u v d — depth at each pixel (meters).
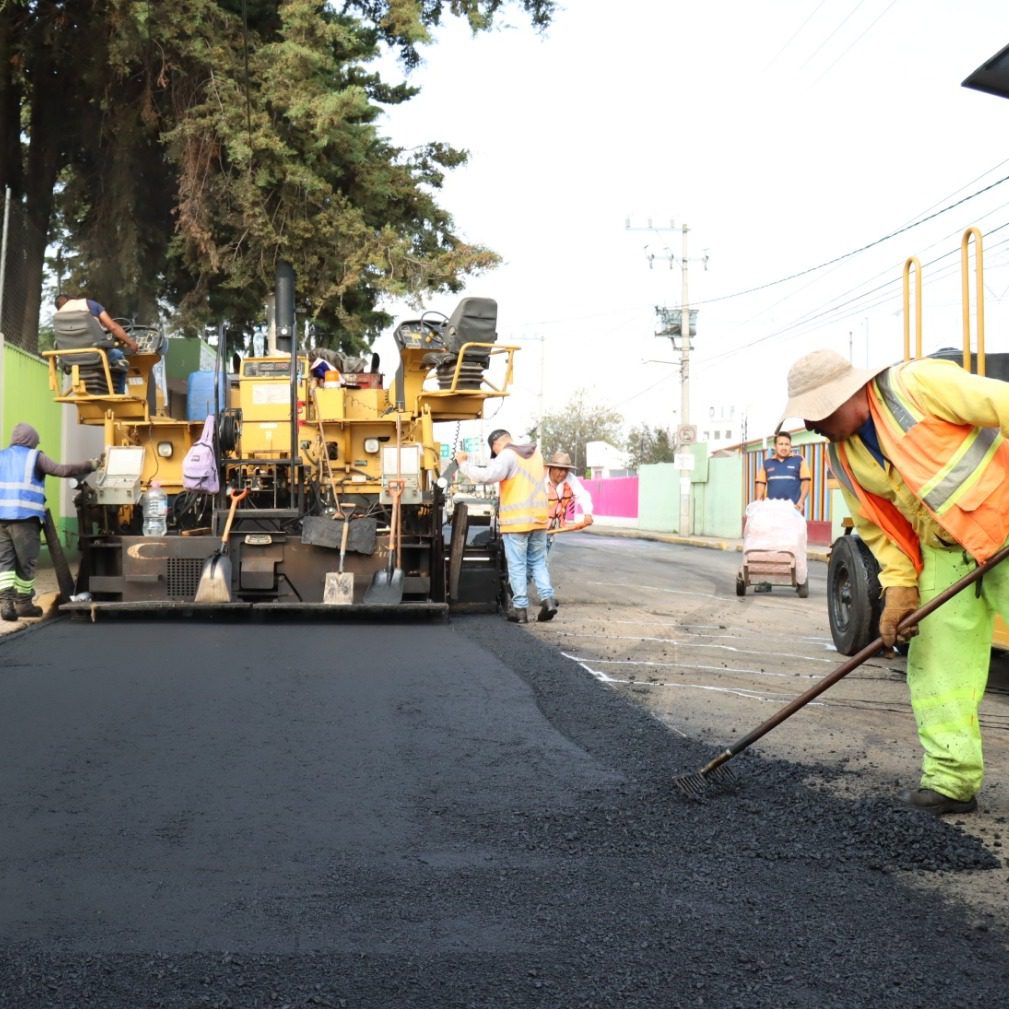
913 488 4.35
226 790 4.91
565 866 4.00
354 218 18.88
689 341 38.81
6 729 6.00
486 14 18.70
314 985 3.08
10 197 17.67
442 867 3.99
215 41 17.77
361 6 19.56
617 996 3.03
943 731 4.65
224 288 20.11
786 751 5.73
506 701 6.75
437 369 11.69
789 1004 2.99
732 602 13.75
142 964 3.21
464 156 21.02
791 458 14.61
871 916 3.56
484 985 3.09
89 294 20.34
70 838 4.29
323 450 11.36
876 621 8.75
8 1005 2.96
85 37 17.98
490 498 13.07
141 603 10.23
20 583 10.46
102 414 11.59
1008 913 3.60
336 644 9.02
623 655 8.94
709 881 3.86
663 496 45.97
